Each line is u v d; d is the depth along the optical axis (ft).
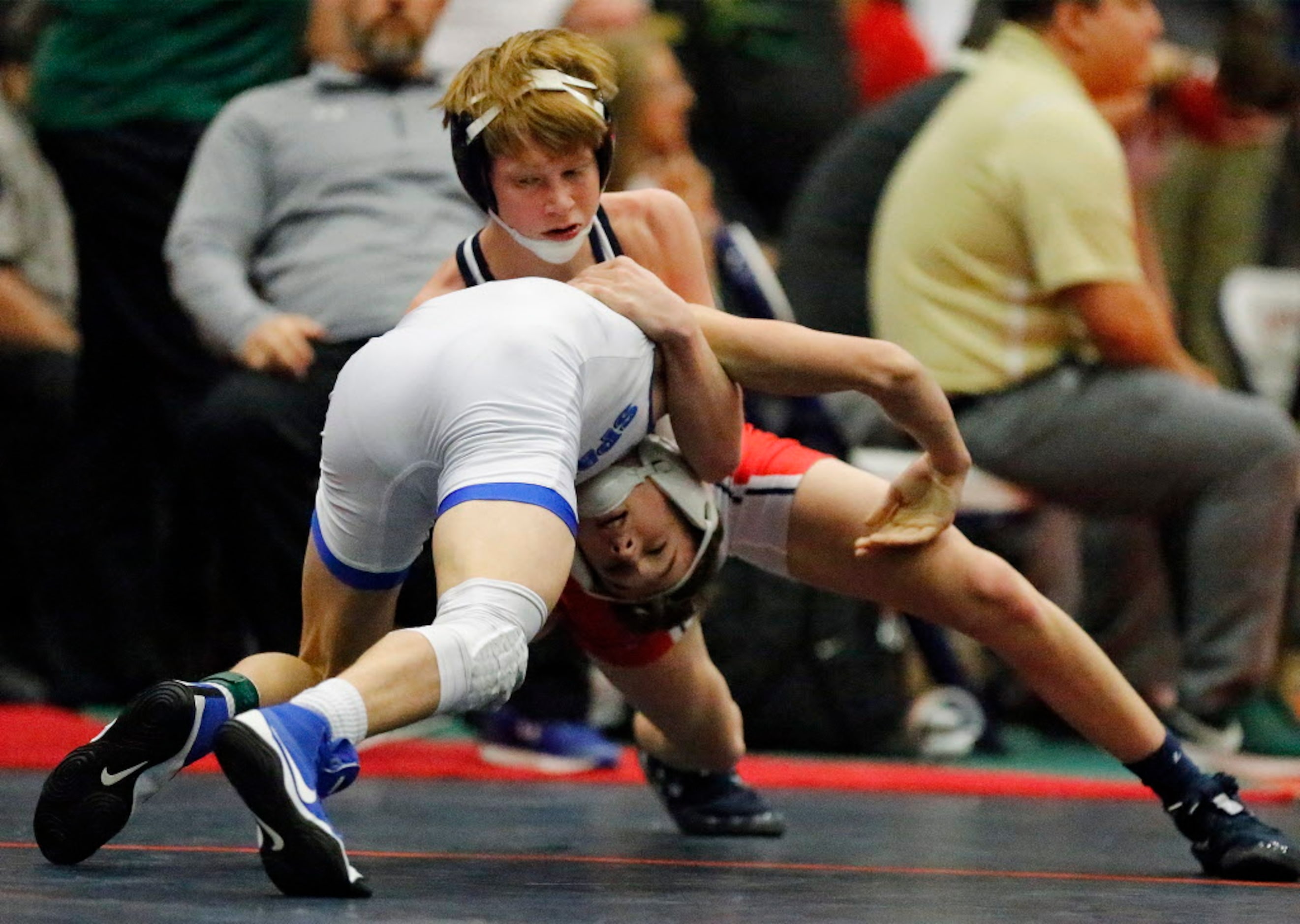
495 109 19.58
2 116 42.86
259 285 36.27
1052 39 39.24
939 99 42.01
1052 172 37.83
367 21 35.63
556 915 17.33
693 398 20.20
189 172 40.88
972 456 38.93
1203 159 49.96
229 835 23.38
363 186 35.68
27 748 33.71
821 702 39.68
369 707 17.13
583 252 20.79
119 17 40.70
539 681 35.37
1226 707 37.83
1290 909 19.51
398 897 18.06
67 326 43.45
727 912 17.98
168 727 18.76
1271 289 47.24
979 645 45.14
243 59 41.11
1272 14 51.11
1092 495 38.45
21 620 43.39
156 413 42.52
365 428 19.11
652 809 29.09
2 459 42.83
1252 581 37.52
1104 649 44.68
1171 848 25.61
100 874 19.24
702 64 49.90
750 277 38.17
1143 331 37.76
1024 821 28.86
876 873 21.79
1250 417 37.45
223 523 34.68
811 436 39.14
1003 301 38.91
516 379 18.61
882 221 40.65
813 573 22.45
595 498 20.25
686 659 23.17
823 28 51.01
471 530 18.06
